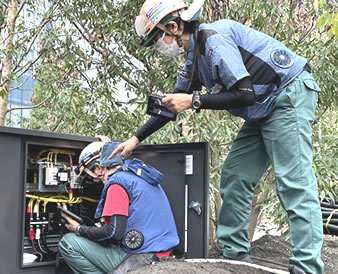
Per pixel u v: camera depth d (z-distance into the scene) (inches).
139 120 208.7
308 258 92.8
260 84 96.4
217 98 91.3
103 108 202.5
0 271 101.4
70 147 116.6
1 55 231.6
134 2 185.5
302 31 201.5
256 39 98.2
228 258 115.2
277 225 214.7
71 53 210.8
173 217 121.3
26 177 110.0
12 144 104.2
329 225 184.2
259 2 177.5
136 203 103.8
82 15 205.9
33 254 117.0
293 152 96.3
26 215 117.6
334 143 193.6
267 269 107.8
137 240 102.3
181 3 95.7
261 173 113.3
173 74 181.6
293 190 95.8
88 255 103.6
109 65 209.3
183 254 121.1
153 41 98.7
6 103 233.5
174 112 94.4
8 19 233.9
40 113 267.4
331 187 171.3
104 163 110.7
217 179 181.3
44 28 217.2
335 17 113.9
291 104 96.6
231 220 114.3
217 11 185.0
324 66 170.7
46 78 216.7
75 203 126.7
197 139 174.6
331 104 195.8
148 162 129.4
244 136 112.3
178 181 123.8
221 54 90.5
